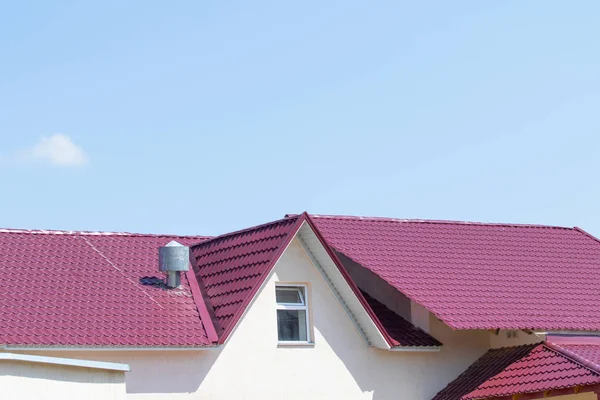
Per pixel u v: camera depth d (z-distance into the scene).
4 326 22.61
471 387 26.42
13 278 24.69
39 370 19.25
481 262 30.42
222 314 25.12
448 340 27.89
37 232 27.11
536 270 30.83
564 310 28.44
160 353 23.94
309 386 25.67
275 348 25.44
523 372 25.50
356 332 26.78
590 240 34.41
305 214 26.03
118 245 27.69
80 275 25.58
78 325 23.44
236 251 27.11
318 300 26.45
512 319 26.94
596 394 22.91
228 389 24.53
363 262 28.38
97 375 20.30
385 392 26.73
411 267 28.84
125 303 24.84
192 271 27.38
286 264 26.22
